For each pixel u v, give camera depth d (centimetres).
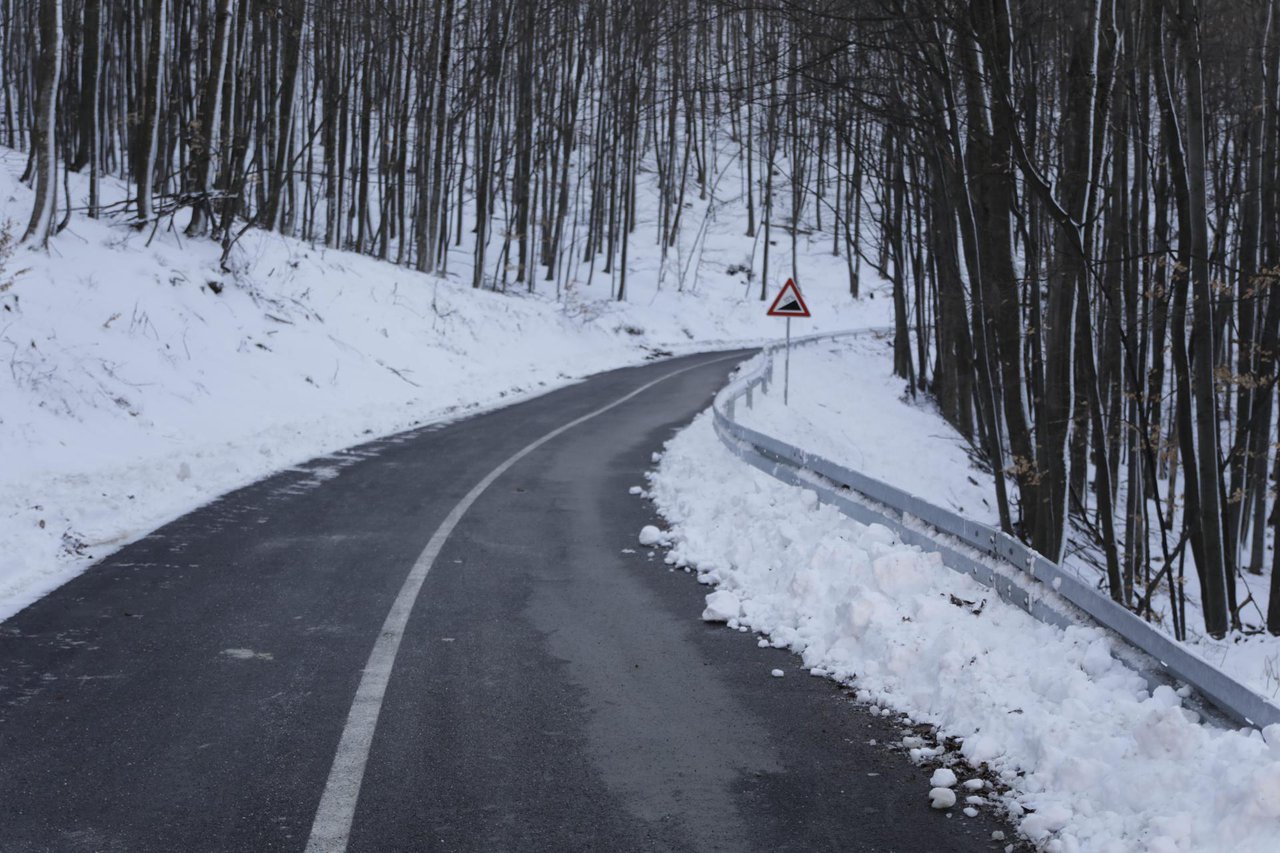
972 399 3180
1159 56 1087
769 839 399
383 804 419
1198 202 1110
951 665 554
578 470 1434
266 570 826
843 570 741
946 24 855
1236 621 1291
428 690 562
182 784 431
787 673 614
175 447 1420
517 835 396
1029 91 938
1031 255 1046
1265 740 409
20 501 978
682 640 677
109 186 2416
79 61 3188
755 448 1303
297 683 566
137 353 1655
